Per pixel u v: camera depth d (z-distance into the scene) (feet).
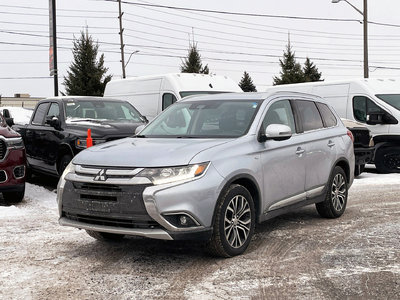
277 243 18.95
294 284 14.26
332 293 13.52
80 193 16.22
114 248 18.49
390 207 26.50
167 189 15.08
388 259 16.62
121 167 15.72
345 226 21.86
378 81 44.68
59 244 19.11
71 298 13.46
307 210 25.77
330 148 22.75
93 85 134.10
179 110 20.98
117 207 15.44
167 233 15.07
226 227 16.58
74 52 135.23
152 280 14.84
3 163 26.40
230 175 16.38
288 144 19.75
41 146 34.30
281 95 21.02
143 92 47.60
